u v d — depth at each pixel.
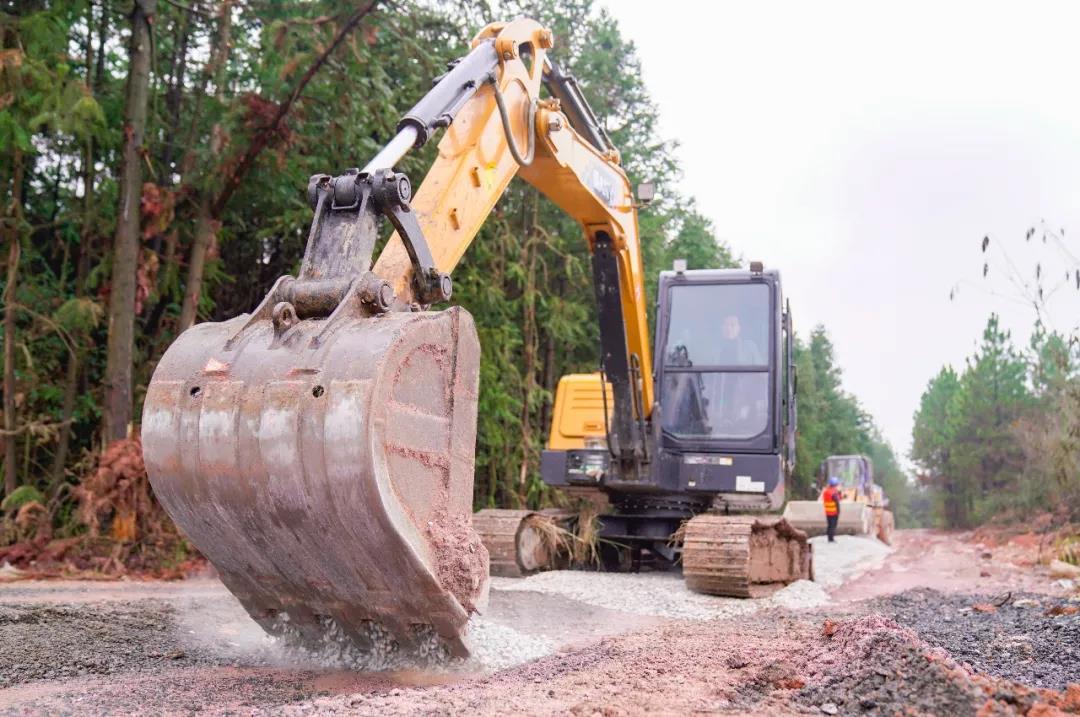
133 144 12.88
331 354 4.71
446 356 5.06
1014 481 43.38
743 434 11.91
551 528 12.24
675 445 12.02
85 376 14.48
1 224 12.90
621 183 10.76
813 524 24.08
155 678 4.88
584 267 20.95
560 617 8.52
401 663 5.16
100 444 13.48
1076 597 10.23
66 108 11.92
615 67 22.38
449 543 4.84
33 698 4.43
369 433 4.45
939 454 57.09
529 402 18.50
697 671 5.07
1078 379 16.33
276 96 14.02
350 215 5.46
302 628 5.30
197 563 11.80
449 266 6.56
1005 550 23.53
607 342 11.06
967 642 6.76
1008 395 48.62
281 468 4.62
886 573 15.91
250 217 16.64
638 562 12.85
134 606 7.95
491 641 5.93
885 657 4.55
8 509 12.16
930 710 3.85
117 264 12.73
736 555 9.88
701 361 12.29
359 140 14.89
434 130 6.33
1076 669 5.55
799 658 5.15
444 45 16.06
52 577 10.86
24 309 12.61
